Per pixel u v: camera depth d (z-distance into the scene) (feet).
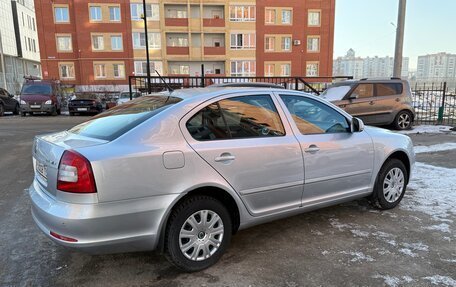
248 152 10.87
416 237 12.52
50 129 46.42
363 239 12.42
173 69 134.00
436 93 52.60
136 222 9.30
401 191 15.43
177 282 9.90
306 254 11.39
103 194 8.85
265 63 134.62
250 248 11.85
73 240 8.80
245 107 11.40
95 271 10.53
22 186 19.31
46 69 127.03
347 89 37.58
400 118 39.09
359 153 13.61
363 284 9.68
